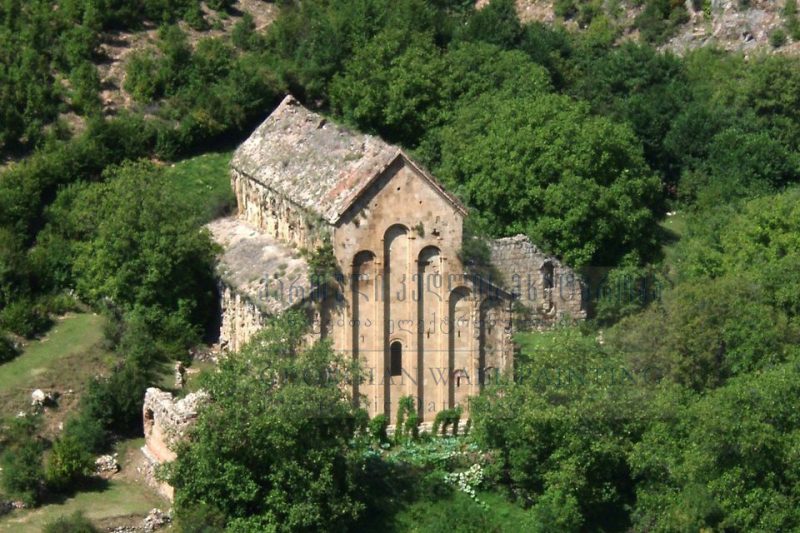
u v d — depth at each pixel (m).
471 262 184.00
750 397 172.62
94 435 179.50
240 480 167.88
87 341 191.62
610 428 174.50
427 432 183.75
